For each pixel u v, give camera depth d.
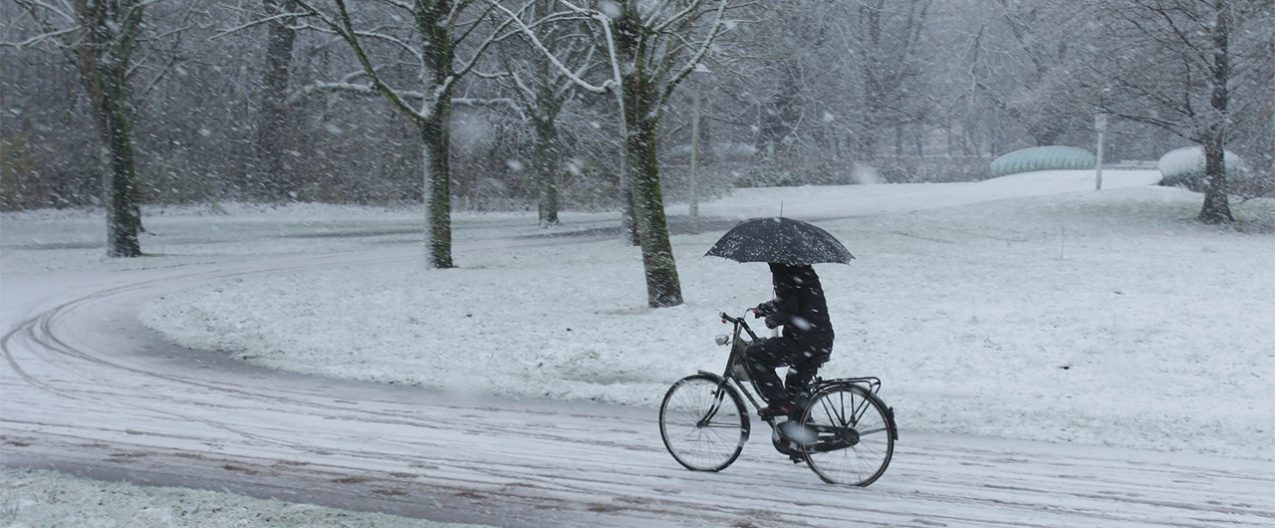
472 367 19.38
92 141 64.62
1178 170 65.44
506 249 43.69
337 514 10.13
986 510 10.81
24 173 61.72
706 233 48.50
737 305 25.14
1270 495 11.53
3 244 46.56
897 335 20.64
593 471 12.27
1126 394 16.70
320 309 25.81
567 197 70.12
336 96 65.00
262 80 69.25
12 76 65.06
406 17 51.66
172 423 14.69
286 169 69.62
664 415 12.52
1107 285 27.38
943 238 42.88
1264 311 21.97
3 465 12.20
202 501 10.50
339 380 18.34
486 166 70.81
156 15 57.56
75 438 13.66
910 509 10.82
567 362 19.44
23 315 25.73
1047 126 62.28
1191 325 20.59
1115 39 48.16
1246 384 17.06
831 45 90.06
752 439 13.95
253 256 41.72
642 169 25.48
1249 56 46.19
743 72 47.75
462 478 11.88
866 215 54.91
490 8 33.91
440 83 34.53
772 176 86.62
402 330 22.91
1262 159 48.66
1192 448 13.80
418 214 67.44
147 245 45.97
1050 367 18.33
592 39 42.78
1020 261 34.12
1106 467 12.74
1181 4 46.06
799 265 11.41
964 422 15.16
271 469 12.19
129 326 24.12
